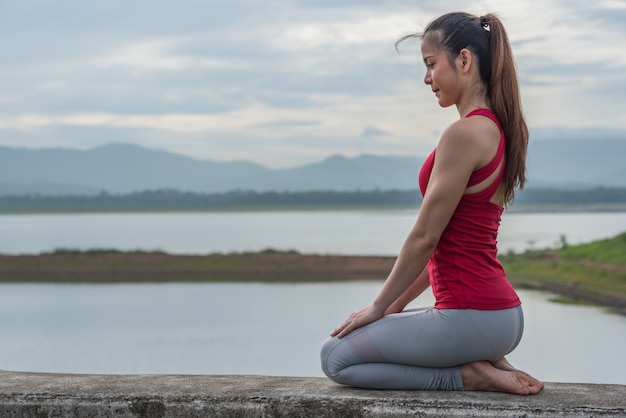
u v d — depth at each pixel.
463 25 2.57
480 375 2.56
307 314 19.09
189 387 2.63
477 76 2.57
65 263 35.50
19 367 12.42
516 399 2.46
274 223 116.25
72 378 2.79
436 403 2.42
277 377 2.82
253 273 32.12
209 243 63.09
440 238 2.54
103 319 18.94
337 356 2.60
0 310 21.28
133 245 62.69
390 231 79.62
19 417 2.55
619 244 24.77
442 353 2.53
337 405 2.46
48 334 16.42
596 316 16.38
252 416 2.47
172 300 23.20
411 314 2.57
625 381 9.80
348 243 57.41
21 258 36.72
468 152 2.44
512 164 2.55
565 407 2.38
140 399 2.51
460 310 2.50
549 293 20.20
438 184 2.45
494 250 2.58
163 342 14.95
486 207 2.51
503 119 2.55
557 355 11.84
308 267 33.12
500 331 2.51
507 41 2.59
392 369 2.57
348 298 22.81
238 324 17.42
